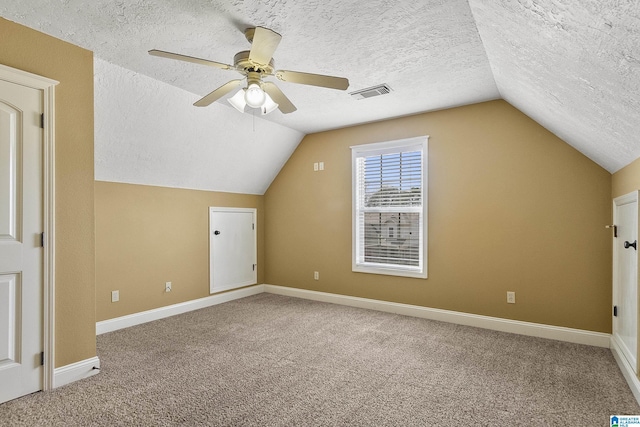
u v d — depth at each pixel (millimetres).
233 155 4316
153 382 2334
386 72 2875
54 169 2227
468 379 2393
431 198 3854
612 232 2973
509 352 2879
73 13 2039
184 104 3391
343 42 2393
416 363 2656
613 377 2424
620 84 1498
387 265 4211
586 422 1892
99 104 2910
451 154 3746
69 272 2320
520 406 2049
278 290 5129
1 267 2014
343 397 2150
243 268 4957
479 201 3588
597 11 1118
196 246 4320
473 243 3619
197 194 4344
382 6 1979
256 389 2246
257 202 5203
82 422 1869
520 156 3385
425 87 3188
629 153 2268
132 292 3660
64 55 2309
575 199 3137
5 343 2047
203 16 2088
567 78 1863
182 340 3152
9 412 1953
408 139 4004
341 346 3014
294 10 2021
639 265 2141
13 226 2070
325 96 3408
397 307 4070
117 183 3559
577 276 3127
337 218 4590
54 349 2240
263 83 2330
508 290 3434
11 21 2072
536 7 1383
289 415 1950
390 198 4195
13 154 2066
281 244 5133
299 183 4949
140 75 2932
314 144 4801
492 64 2656
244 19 2117
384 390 2238
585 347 2996
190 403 2070
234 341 3131
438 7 1986
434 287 3844
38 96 2164
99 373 2463
